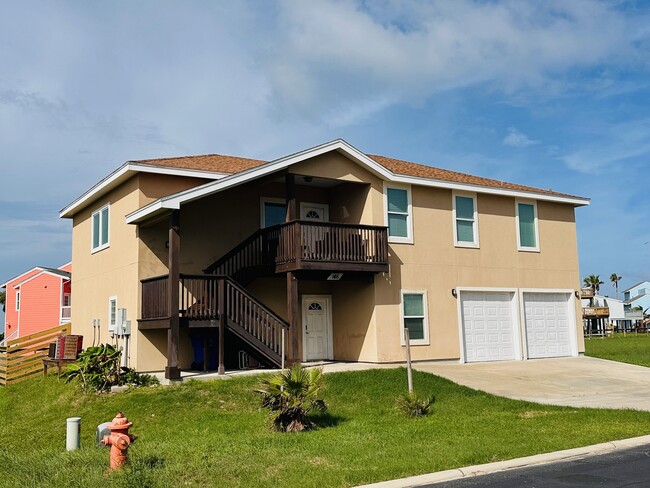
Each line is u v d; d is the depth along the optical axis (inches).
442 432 427.8
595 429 430.9
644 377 706.2
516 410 521.3
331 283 799.1
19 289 1461.6
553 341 885.2
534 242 890.7
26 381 778.2
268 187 775.7
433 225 797.2
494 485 308.3
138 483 300.7
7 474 334.6
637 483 302.7
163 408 522.6
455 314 798.5
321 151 697.0
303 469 331.3
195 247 716.0
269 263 703.7
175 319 595.5
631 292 3860.7
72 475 320.8
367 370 650.2
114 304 743.1
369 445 386.3
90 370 609.6
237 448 378.3
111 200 768.3
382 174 746.8
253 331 634.8
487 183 870.4
